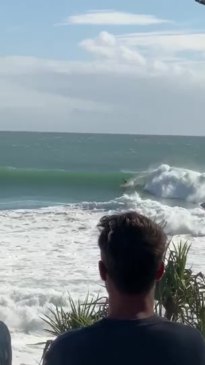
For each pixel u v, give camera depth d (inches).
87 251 719.7
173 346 97.6
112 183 1588.3
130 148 3560.5
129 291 99.7
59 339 100.0
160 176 1412.4
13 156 2677.2
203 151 3479.3
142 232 100.3
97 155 2856.8
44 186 1550.2
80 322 266.5
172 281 257.9
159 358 96.7
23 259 670.5
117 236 100.2
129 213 104.8
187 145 4256.9
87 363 96.8
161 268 101.5
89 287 528.4
